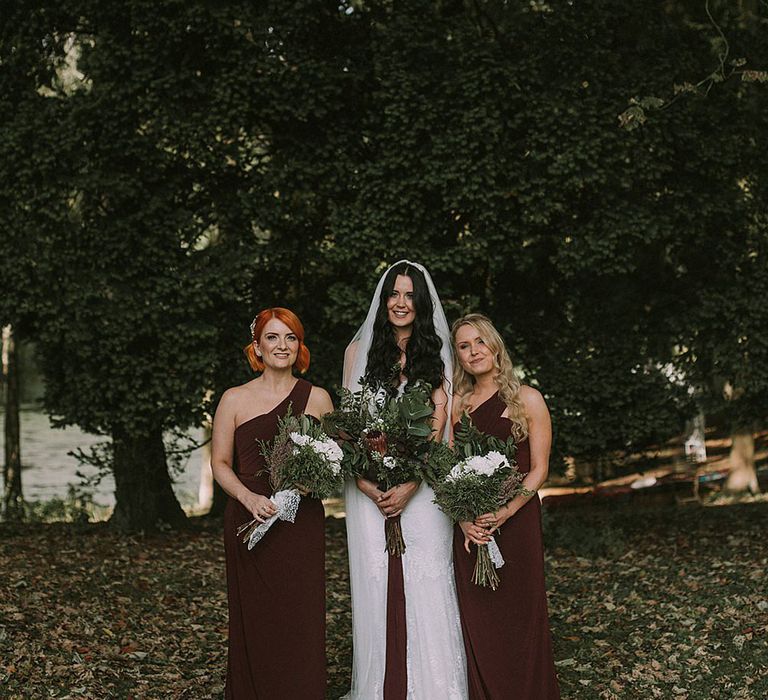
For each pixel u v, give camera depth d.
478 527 4.21
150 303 8.41
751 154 8.62
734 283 8.95
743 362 8.81
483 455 4.26
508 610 4.31
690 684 5.15
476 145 8.05
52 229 8.38
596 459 9.56
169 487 10.06
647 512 11.41
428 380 4.46
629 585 7.42
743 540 9.12
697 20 8.73
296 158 8.57
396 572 4.40
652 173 8.31
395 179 8.30
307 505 4.30
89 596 6.82
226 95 8.16
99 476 9.87
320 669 4.30
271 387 4.42
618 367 8.98
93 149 8.40
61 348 8.84
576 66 8.27
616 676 5.31
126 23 8.37
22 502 11.80
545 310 9.38
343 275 9.11
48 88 9.09
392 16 8.64
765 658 5.49
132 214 8.48
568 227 8.47
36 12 8.60
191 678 5.22
